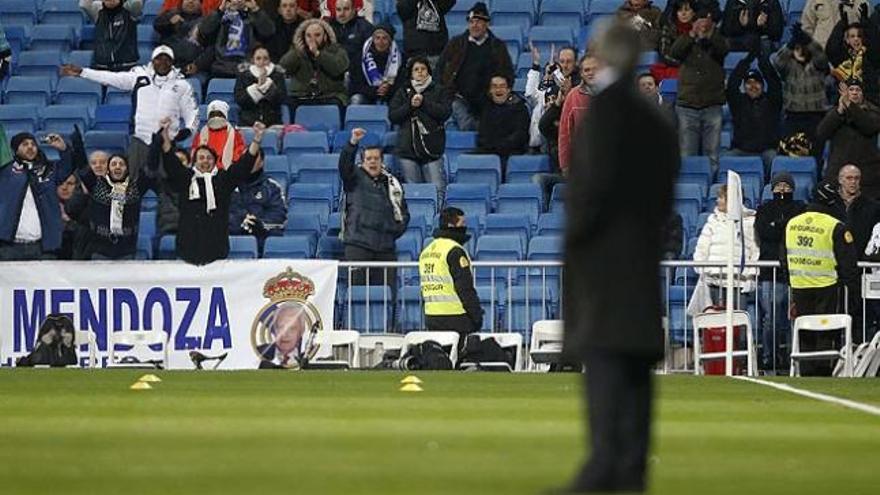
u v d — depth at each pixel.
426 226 77.62
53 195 72.81
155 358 68.56
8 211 72.38
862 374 63.88
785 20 90.62
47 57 91.00
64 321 68.19
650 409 26.38
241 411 41.88
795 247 65.81
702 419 41.00
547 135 80.12
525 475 29.28
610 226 26.30
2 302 69.06
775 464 31.86
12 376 56.12
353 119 84.62
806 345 65.38
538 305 70.44
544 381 53.94
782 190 70.88
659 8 90.81
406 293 70.38
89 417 40.16
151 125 81.50
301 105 85.31
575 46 89.94
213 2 90.44
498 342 65.38
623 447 26.27
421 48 86.12
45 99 89.19
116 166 73.81
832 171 77.25
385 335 66.88
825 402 46.38
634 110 26.23
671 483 28.88
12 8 95.06
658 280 26.50
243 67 84.50
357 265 68.50
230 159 77.06
